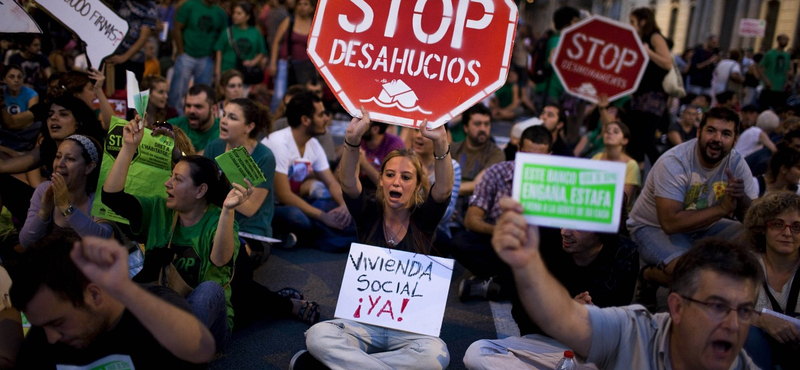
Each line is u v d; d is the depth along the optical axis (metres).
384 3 3.11
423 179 3.49
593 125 8.72
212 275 3.51
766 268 3.36
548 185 1.93
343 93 3.18
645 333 2.25
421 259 3.32
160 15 12.42
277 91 10.78
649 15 7.56
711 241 2.18
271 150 5.20
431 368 3.13
